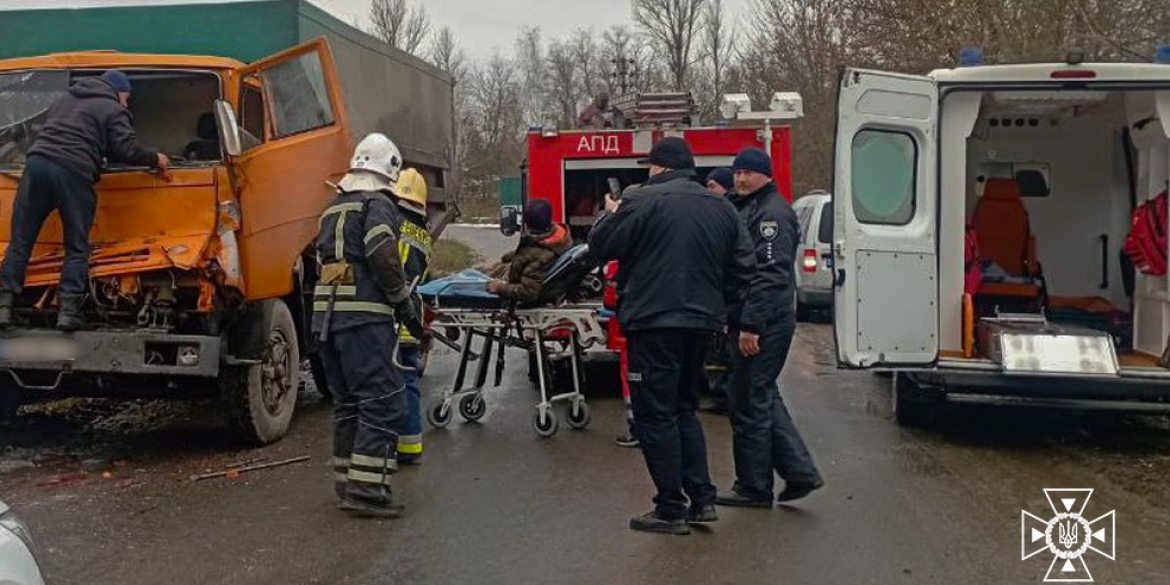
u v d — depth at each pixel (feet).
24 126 24.57
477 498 20.76
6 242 23.39
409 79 40.96
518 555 17.37
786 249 19.35
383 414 19.66
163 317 22.97
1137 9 41.96
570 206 35.50
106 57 25.00
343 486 20.18
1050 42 45.52
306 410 30.04
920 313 24.35
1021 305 30.30
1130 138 28.63
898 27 59.16
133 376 24.21
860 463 23.58
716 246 18.02
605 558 17.22
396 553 17.49
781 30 101.04
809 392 32.91
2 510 11.26
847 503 20.42
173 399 26.18
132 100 25.99
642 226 17.81
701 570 16.69
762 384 19.62
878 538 18.26
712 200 18.17
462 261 100.48
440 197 45.55
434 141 44.47
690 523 18.98
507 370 37.81
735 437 20.03
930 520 19.30
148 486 21.53
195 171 23.18
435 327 27.53
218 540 18.11
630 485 21.67
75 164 22.02
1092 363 24.12
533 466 23.26
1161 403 24.11
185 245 22.62
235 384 24.23
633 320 17.98
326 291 19.80
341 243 19.74
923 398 26.27
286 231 25.23
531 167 35.06
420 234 22.13
